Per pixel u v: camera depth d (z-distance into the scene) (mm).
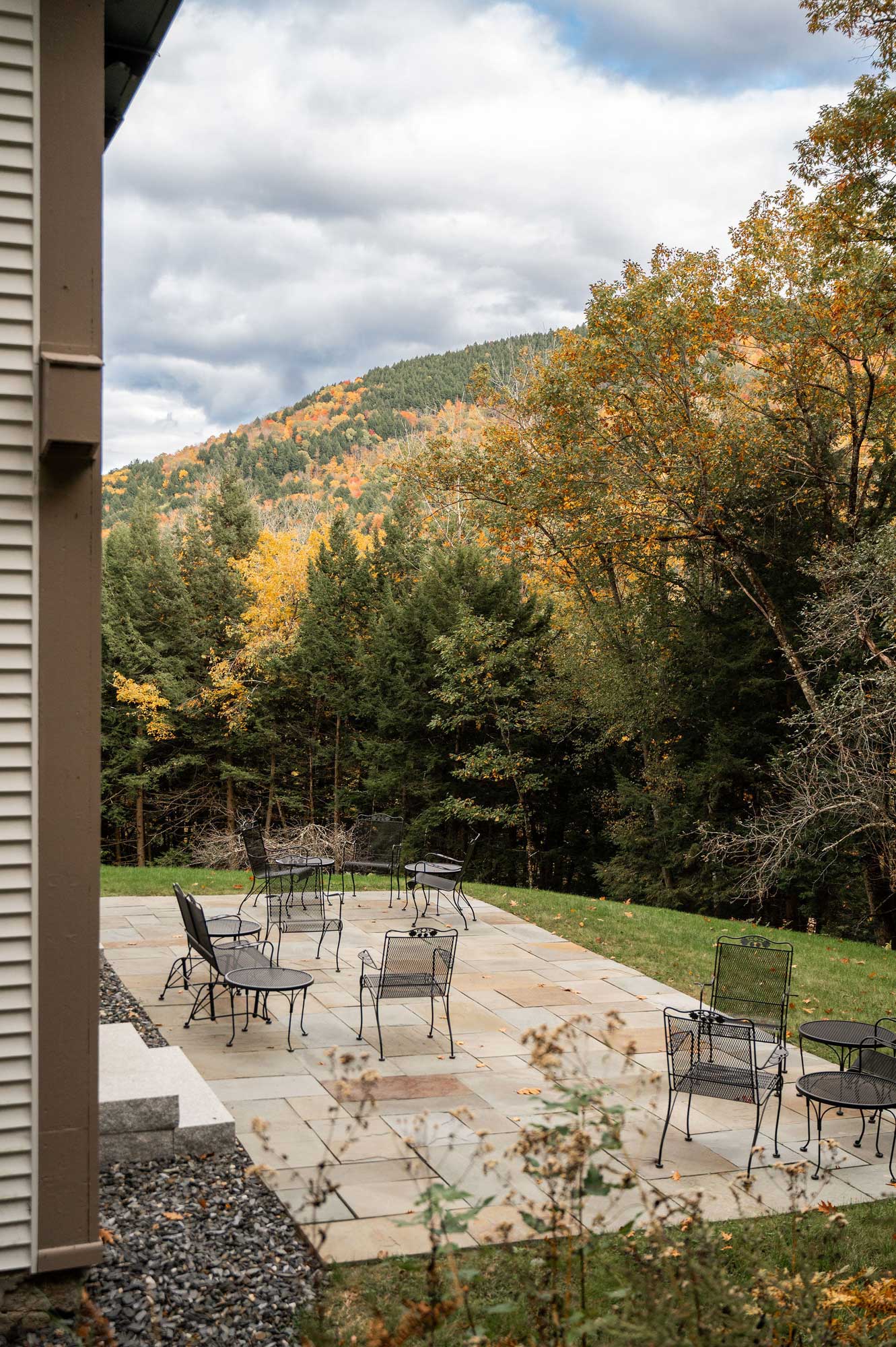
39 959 3338
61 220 3373
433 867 11188
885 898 16453
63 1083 3357
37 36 3344
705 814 18812
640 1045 7160
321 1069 6391
